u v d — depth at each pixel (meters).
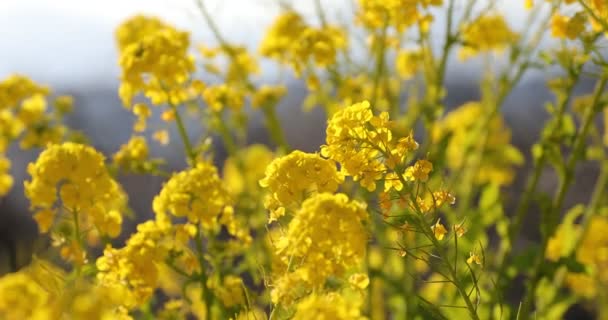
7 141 1.40
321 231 0.91
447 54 1.43
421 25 1.45
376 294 1.39
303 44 1.51
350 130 0.97
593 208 1.42
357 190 1.29
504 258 1.36
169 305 1.21
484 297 1.28
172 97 1.31
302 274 0.92
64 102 1.43
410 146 0.97
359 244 0.92
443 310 1.25
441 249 0.97
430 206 0.98
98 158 1.08
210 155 1.34
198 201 1.09
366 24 1.53
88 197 1.07
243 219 1.31
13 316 0.88
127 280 1.04
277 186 0.98
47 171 1.07
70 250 1.06
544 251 1.30
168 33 1.36
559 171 1.32
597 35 1.27
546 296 1.40
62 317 0.82
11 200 1.33
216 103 1.44
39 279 0.93
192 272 1.12
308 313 0.87
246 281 1.23
